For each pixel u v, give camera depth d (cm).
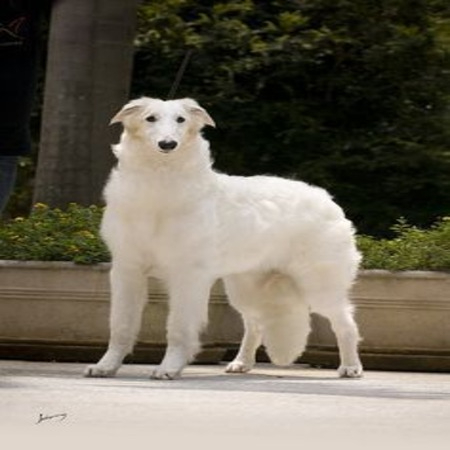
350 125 2403
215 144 2384
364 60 2317
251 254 1248
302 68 2348
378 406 1006
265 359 1517
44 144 1778
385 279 1424
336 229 1302
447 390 1166
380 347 1428
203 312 1198
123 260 1198
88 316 1403
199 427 861
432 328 1425
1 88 1258
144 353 1405
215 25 2323
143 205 1170
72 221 1495
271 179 1290
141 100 1168
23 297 1407
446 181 2292
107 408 941
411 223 2308
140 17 2342
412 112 2386
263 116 2345
